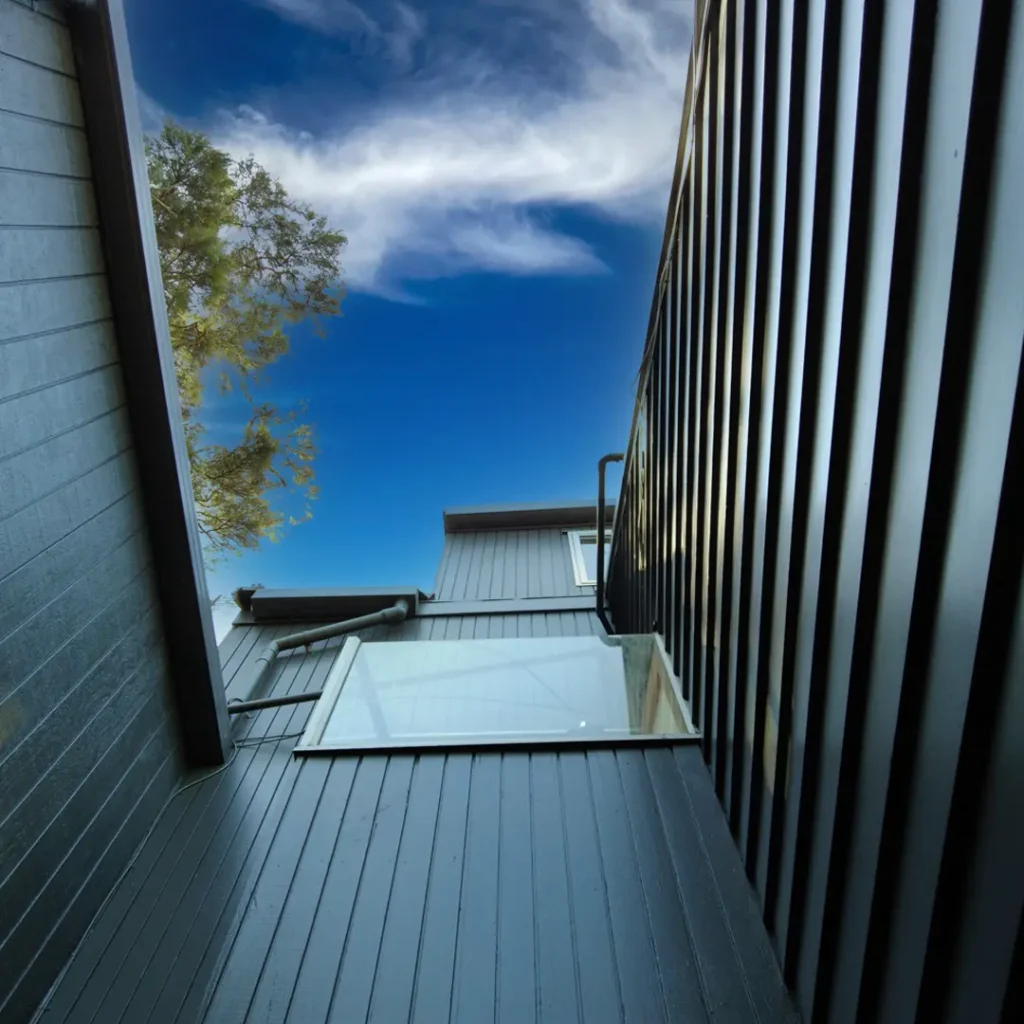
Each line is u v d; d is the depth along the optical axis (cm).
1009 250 90
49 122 203
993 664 98
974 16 94
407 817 242
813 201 146
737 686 215
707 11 217
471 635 494
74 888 201
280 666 443
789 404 166
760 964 187
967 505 101
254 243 877
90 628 217
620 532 454
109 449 231
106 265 231
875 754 132
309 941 200
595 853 224
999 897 99
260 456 907
